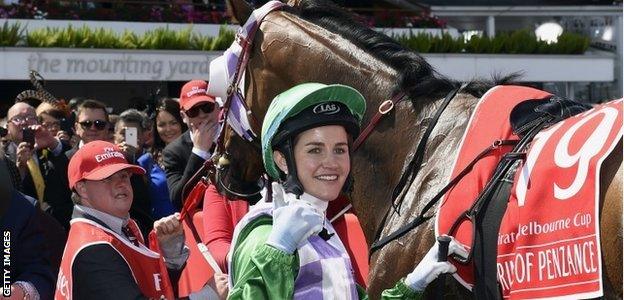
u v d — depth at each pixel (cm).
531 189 282
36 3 1173
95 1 1185
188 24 1201
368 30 370
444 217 308
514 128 305
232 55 390
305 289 233
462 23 1616
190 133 556
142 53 1105
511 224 285
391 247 329
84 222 346
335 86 234
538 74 1249
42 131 553
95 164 351
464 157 312
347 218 411
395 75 352
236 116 393
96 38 1096
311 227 228
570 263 268
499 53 1237
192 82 518
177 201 513
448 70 1206
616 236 261
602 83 1427
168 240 372
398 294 257
